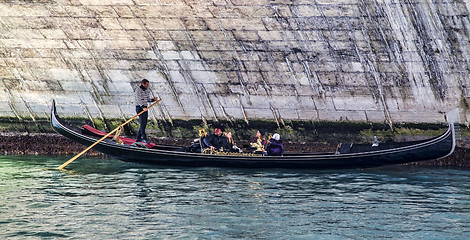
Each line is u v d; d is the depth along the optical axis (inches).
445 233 1130.7
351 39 1875.0
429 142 1654.8
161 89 2063.2
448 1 1776.6
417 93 1900.8
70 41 2018.9
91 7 1931.6
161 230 1140.5
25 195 1418.6
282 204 1346.0
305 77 1963.6
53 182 1581.0
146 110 1877.5
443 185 1572.3
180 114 2079.2
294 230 1146.0
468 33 1796.3
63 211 1272.1
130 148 1804.9
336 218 1231.5
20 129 2146.9
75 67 2071.9
